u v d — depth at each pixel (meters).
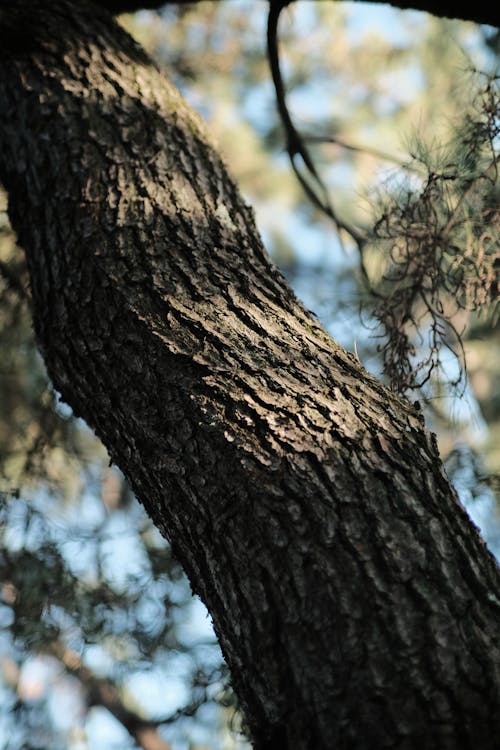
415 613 2.47
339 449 2.56
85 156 2.89
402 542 2.51
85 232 2.80
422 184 2.99
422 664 2.45
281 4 3.26
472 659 2.46
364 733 2.44
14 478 3.72
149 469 2.62
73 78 3.00
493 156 2.93
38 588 3.54
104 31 3.11
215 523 2.54
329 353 2.67
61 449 3.76
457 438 3.43
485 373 3.76
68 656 3.95
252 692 2.50
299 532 2.51
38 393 3.76
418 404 2.67
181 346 2.65
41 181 2.90
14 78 3.02
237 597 2.52
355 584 2.48
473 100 2.99
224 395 2.60
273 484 2.54
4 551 3.59
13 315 3.62
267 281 2.76
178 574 3.63
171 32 4.46
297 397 2.60
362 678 2.45
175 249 2.76
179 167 2.89
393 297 2.97
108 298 2.72
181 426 2.60
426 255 2.94
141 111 2.97
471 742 2.43
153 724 3.75
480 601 2.50
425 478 2.56
